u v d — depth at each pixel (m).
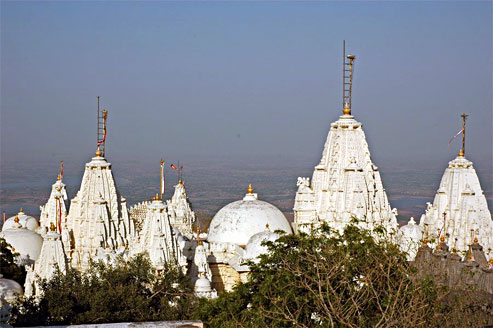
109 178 109.12
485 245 88.94
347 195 88.88
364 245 59.00
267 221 95.50
